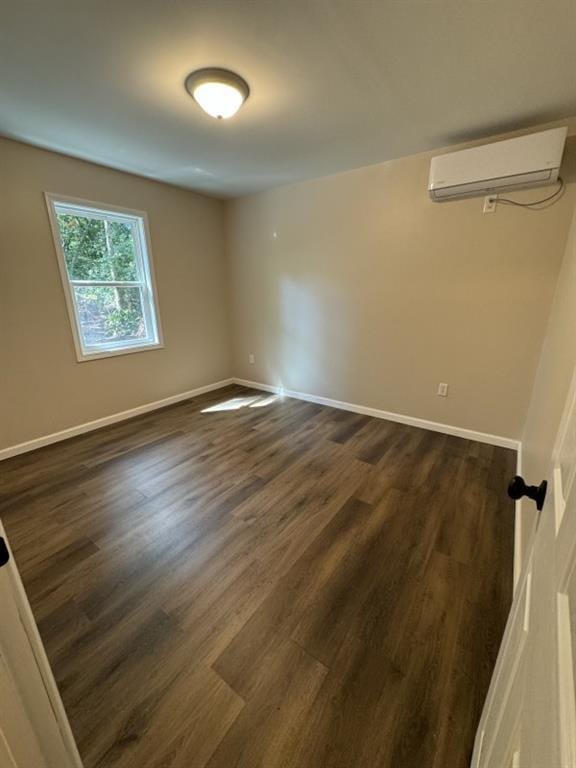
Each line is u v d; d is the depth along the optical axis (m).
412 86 1.80
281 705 1.12
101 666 1.24
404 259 2.97
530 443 2.07
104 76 1.71
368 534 1.87
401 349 3.19
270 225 3.78
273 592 1.53
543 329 2.49
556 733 0.32
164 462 2.66
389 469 2.51
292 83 1.77
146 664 1.24
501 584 1.55
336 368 3.69
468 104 1.97
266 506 2.12
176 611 1.45
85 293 3.12
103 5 1.29
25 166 2.54
